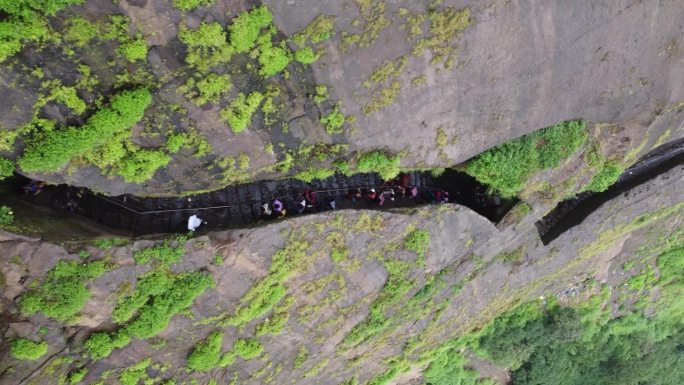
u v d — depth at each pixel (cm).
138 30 1184
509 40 1503
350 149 1554
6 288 1283
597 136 1878
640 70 1727
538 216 2025
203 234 1495
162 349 1580
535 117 1712
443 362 2672
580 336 3039
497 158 1764
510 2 1436
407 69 1459
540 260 2342
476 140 1689
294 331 1819
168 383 1644
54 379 1424
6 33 1078
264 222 1573
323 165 1567
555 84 1656
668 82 1797
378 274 1844
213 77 1298
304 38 1325
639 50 1677
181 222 1534
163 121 1317
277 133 1452
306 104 1438
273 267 1609
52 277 1318
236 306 1619
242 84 1343
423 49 1438
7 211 1270
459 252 1989
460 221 1883
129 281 1427
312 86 1410
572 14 1522
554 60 1597
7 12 1071
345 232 1683
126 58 1208
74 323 1396
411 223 1781
